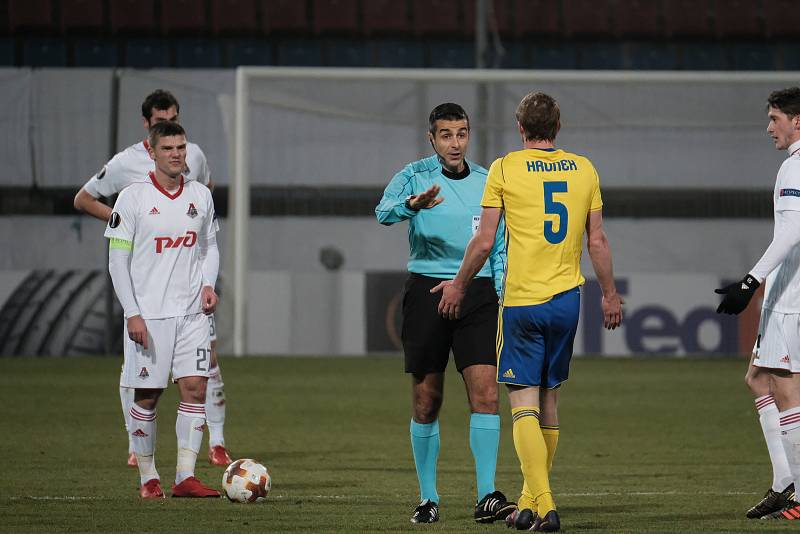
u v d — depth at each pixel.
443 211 21.23
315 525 20.22
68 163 75.56
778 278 21.44
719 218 77.31
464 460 31.11
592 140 77.56
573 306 19.48
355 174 76.31
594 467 30.11
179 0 90.06
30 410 43.25
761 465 30.59
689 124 77.62
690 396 51.66
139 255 23.59
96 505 22.48
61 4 88.44
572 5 91.81
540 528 18.97
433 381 21.25
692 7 91.81
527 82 75.31
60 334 71.50
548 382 19.97
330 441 35.69
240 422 41.16
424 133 76.75
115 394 49.34
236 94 73.62
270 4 90.75
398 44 90.62
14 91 75.69
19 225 74.88
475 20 91.69
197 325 23.84
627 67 90.75
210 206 24.17
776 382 21.52
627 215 77.19
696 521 20.88
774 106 21.27
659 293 76.19
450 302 19.86
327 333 75.19
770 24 91.50
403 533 19.34
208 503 22.89
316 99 76.38
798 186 20.70
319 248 75.69
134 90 76.31
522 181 19.42
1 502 22.89
